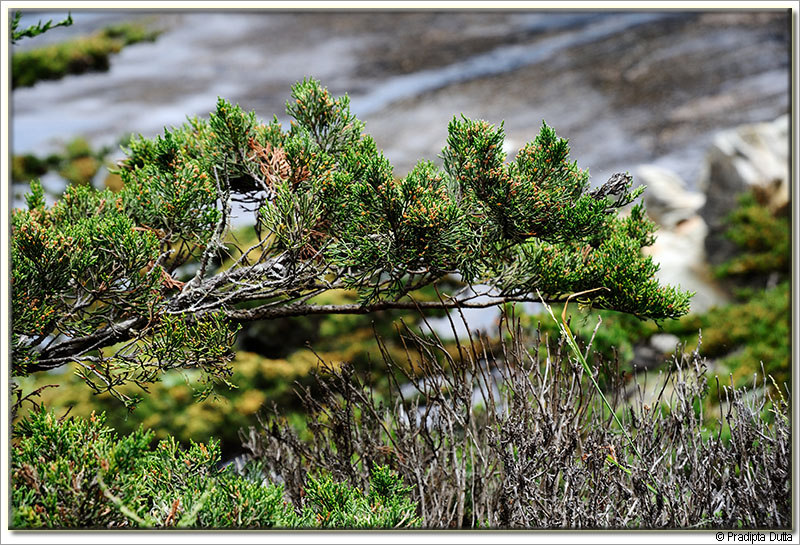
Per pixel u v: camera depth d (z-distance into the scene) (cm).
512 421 394
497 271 421
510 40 2845
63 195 451
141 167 484
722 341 1016
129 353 391
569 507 378
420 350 427
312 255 412
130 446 327
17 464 333
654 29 2703
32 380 773
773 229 1315
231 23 3134
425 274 404
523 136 1958
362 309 412
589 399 418
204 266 404
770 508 375
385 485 400
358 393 452
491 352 435
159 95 2375
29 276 367
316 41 2945
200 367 381
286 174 416
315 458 469
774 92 2125
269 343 872
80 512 318
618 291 409
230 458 633
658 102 2180
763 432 405
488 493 437
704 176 1441
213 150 436
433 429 454
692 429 400
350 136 450
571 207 380
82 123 2053
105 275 379
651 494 384
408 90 2384
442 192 389
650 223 460
